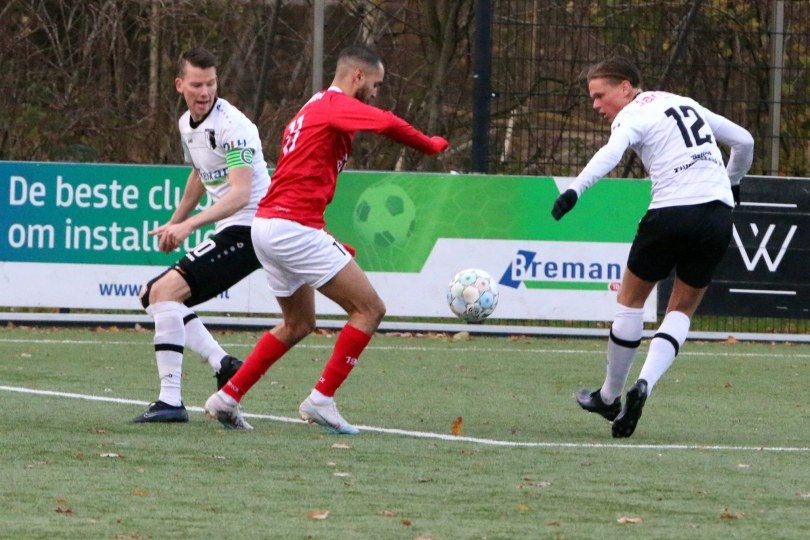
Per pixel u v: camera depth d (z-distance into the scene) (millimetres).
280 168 16375
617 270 32375
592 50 35719
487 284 29547
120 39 46312
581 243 32312
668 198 16875
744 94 37281
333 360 16672
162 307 17500
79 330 31672
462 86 48500
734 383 24875
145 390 21391
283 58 50875
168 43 47156
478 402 21156
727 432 18281
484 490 13141
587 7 35688
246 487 13000
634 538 11109
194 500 12312
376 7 49938
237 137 17500
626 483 13695
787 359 29641
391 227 31922
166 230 16891
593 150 35250
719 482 13883
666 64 36688
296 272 16344
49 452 14742
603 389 17953
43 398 19922
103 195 31516
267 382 22969
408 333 32844
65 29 46344
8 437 15773
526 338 32875
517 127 35156
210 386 22312
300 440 16203
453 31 47781
